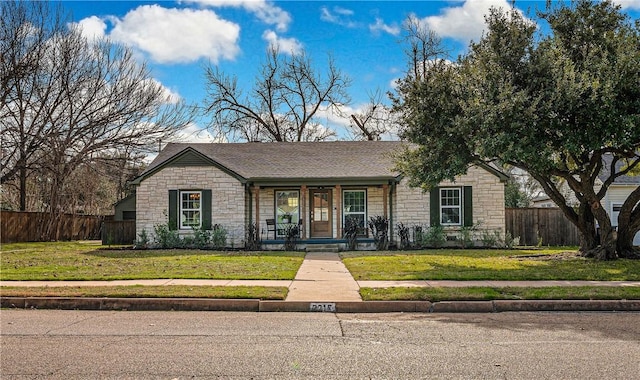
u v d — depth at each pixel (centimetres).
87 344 705
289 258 1762
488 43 1471
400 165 1756
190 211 2306
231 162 2483
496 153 1387
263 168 2408
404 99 1578
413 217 2291
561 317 916
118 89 3094
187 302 1002
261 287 1118
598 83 1288
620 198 2491
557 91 1307
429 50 3809
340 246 2231
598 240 1733
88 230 3588
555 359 618
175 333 779
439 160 1564
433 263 1573
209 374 563
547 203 3303
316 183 2317
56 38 2953
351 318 909
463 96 1473
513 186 3709
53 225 3106
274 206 2416
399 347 685
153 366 594
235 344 704
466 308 985
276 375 559
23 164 3009
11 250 2200
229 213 2284
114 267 1488
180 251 2088
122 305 1007
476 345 695
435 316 930
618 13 1485
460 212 2284
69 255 1916
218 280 1238
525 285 1158
